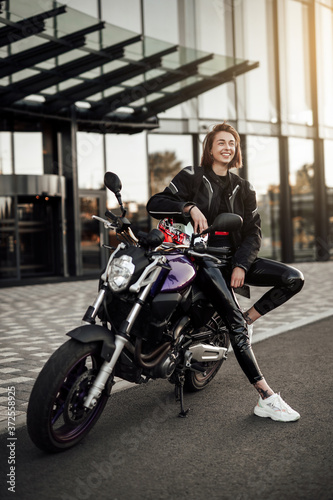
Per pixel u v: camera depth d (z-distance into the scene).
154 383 4.48
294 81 18.45
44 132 14.44
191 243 3.44
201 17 16.06
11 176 13.42
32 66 10.55
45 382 2.90
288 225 18.45
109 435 3.31
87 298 10.10
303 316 7.71
